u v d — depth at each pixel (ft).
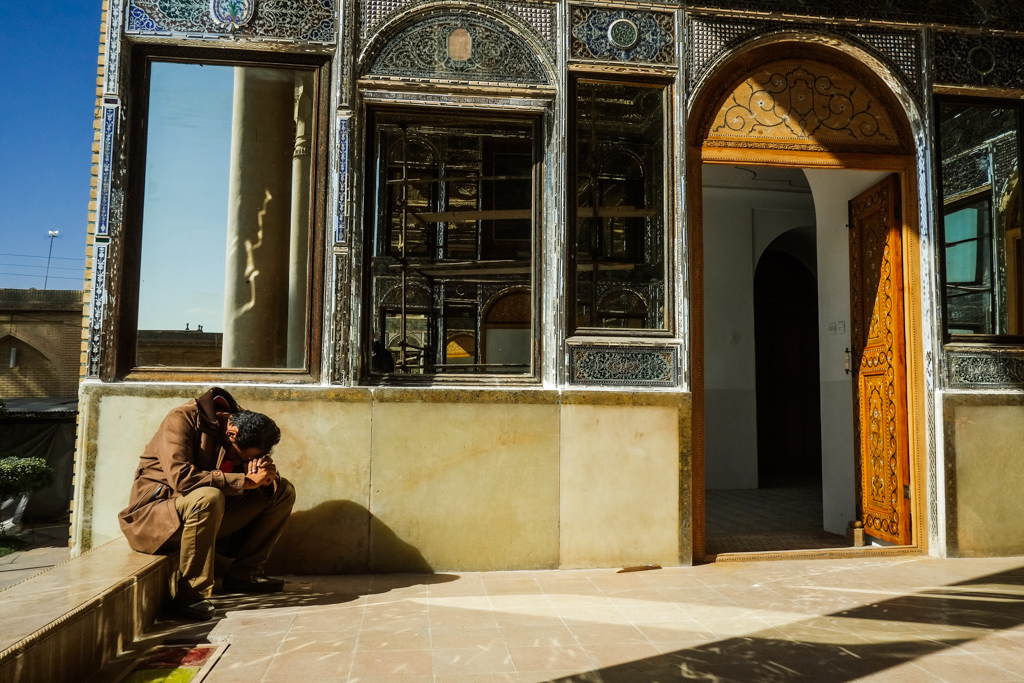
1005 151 16.31
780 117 15.66
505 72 14.56
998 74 16.24
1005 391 15.72
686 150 14.92
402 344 18.29
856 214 18.04
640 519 14.21
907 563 14.75
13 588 8.73
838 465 18.72
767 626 10.50
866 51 15.70
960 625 10.61
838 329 18.81
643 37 14.94
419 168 22.41
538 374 14.46
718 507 23.72
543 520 13.93
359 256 13.91
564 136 14.48
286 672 8.48
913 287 15.94
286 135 14.34
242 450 11.27
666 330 14.67
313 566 13.35
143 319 13.61
